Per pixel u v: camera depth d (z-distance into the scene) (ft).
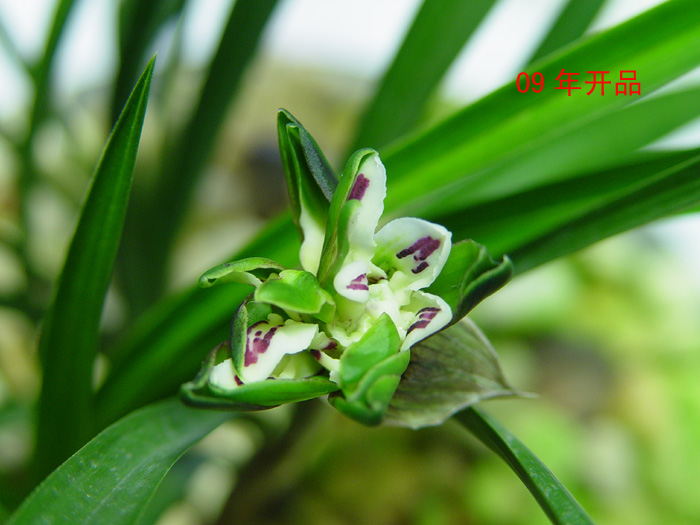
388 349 0.28
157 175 0.61
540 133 0.40
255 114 1.40
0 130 0.70
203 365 0.27
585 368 1.16
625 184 0.39
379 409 0.26
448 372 0.33
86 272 0.36
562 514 0.29
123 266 0.63
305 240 0.32
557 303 1.16
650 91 0.38
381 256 0.30
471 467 0.98
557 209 0.39
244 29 0.49
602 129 0.48
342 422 0.98
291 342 0.28
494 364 0.33
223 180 1.29
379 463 0.95
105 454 0.31
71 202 0.77
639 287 1.26
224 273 0.28
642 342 1.20
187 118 0.56
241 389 0.26
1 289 0.67
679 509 1.06
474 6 0.47
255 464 0.56
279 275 0.29
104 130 0.56
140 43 0.50
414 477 0.95
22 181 0.64
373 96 0.50
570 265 1.25
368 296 0.29
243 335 0.28
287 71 1.47
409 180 0.41
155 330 0.42
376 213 0.29
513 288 1.16
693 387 1.16
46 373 0.39
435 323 0.29
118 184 0.33
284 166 0.32
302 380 0.27
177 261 0.78
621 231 0.35
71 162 0.83
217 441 0.88
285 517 0.89
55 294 0.37
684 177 0.33
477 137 0.40
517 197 0.40
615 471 1.06
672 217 0.41
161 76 0.66
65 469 0.30
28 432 0.67
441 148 0.40
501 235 0.40
